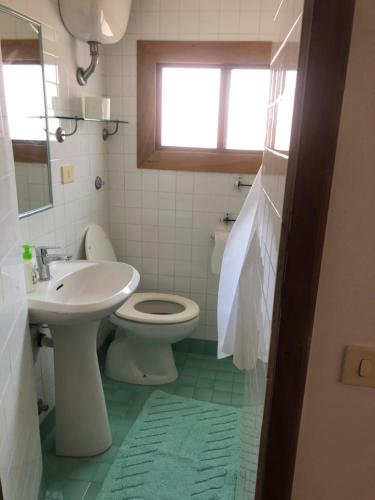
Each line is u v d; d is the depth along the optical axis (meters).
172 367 2.38
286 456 0.82
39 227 1.75
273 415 0.79
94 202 2.35
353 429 0.81
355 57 0.61
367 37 0.61
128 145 2.46
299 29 0.64
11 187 1.22
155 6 2.22
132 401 2.18
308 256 0.68
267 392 0.79
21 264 1.34
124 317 2.20
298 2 0.67
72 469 1.71
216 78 2.36
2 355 1.10
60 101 1.86
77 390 1.69
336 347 0.76
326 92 0.60
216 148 2.44
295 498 0.88
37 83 1.65
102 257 2.37
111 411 2.09
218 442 1.88
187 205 2.51
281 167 0.78
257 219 1.29
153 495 1.59
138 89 2.35
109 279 1.85
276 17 1.05
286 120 0.74
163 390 2.28
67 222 2.03
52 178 1.84
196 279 2.63
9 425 1.15
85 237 2.23
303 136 0.63
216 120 2.42
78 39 1.98
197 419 2.04
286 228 0.68
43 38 1.67
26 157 1.61
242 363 1.41
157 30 2.26
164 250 2.62
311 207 0.66
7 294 1.16
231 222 2.49
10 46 1.45
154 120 2.40
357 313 0.74
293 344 0.74
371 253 0.70
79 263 1.85
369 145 0.65
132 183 2.52
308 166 0.64
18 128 1.54
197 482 1.66
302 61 0.61
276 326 0.74
